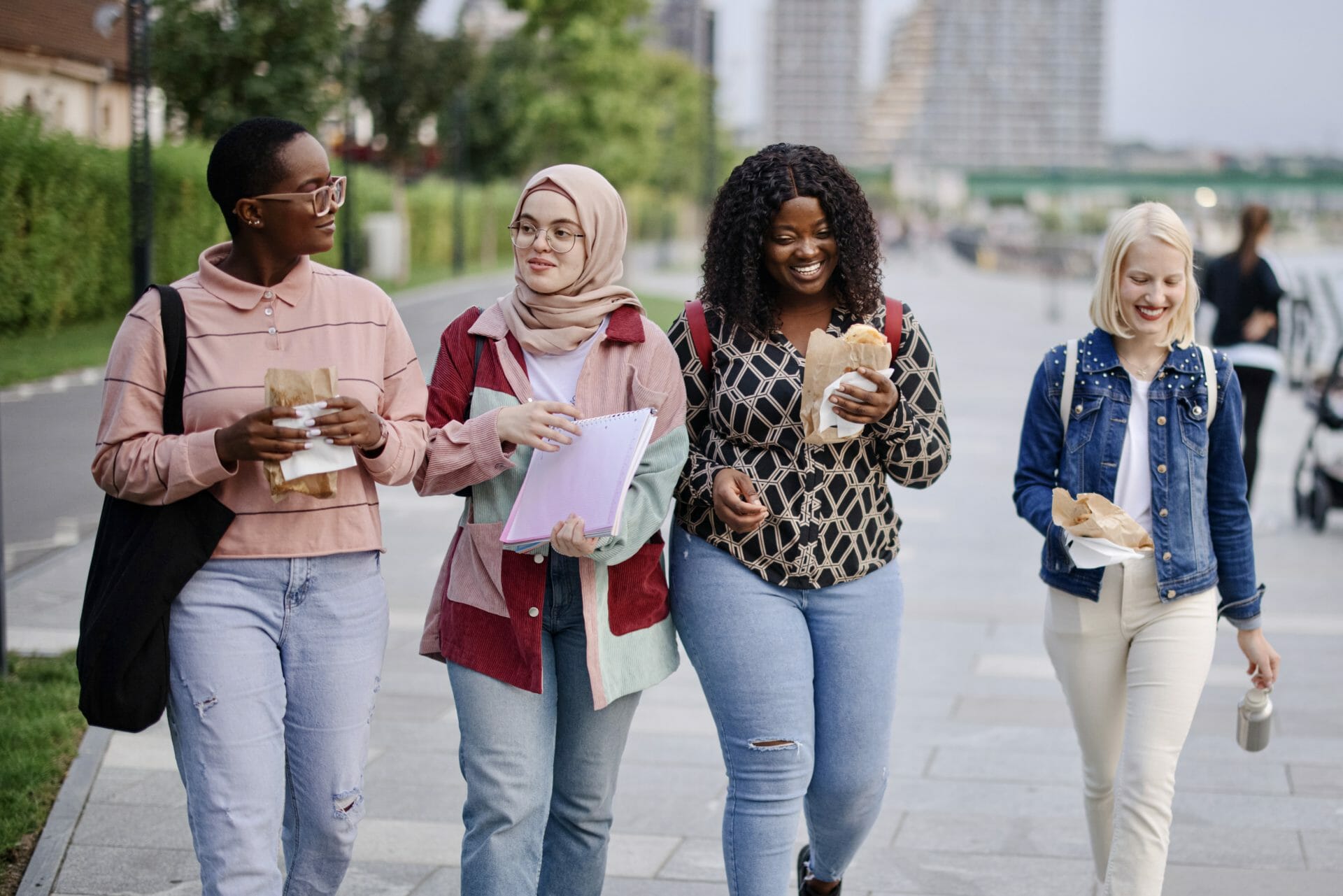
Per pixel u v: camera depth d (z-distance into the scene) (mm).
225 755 3449
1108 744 4258
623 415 3686
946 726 6695
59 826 5281
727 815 3986
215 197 3545
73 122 40781
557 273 3807
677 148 86625
